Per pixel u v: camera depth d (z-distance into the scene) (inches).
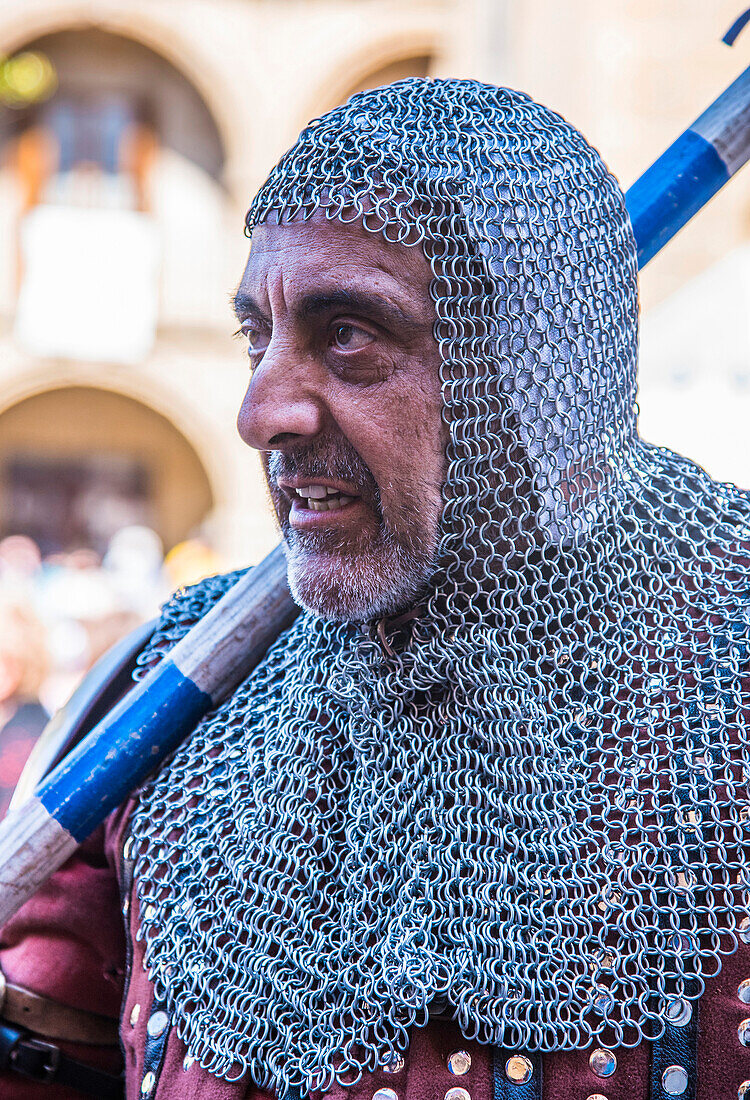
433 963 32.2
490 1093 31.6
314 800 36.5
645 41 236.1
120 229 490.6
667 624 35.0
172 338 503.5
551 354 34.2
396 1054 32.4
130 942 39.0
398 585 33.6
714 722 33.2
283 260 33.0
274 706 38.8
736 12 234.8
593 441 35.2
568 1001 31.4
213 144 504.4
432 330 32.8
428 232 32.4
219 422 502.6
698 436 131.4
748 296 129.9
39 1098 40.9
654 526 36.5
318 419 32.9
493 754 34.4
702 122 40.3
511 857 33.1
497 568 34.9
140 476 528.1
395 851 34.2
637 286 38.1
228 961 35.5
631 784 33.0
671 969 31.3
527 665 35.1
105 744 39.7
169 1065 35.8
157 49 493.7
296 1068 33.2
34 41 492.1
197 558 281.1
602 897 32.1
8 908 39.5
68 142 497.0
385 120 33.7
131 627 173.6
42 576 268.1
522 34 249.8
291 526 34.5
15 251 496.4
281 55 494.0
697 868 31.8
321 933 34.3
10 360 494.6
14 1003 41.1
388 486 32.9
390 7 495.5
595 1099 31.1
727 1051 30.8
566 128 36.1
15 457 520.7
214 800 38.1
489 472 33.8
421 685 35.2
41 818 39.3
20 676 129.0
